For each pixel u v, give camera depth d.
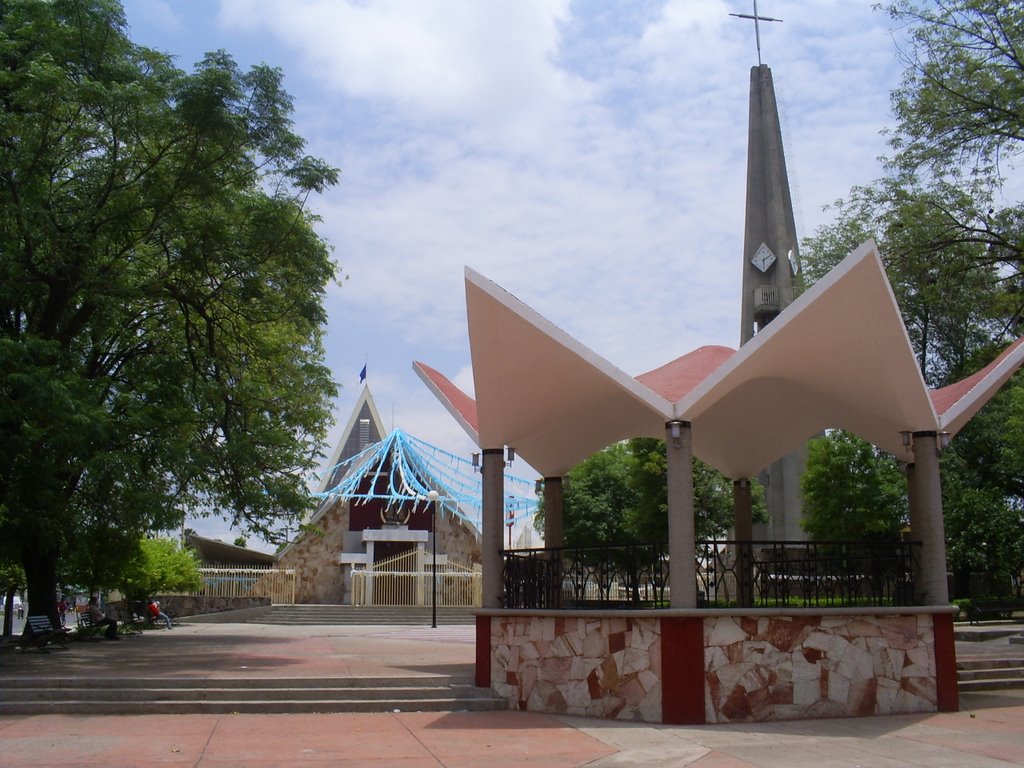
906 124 23.17
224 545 55.28
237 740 10.58
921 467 13.48
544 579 13.70
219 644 22.38
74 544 21.19
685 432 12.58
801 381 14.02
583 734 11.11
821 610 12.39
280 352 25.53
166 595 40.69
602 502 43.72
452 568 45.16
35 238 18.58
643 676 12.11
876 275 11.62
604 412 14.95
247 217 21.53
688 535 12.34
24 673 14.45
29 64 17.88
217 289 22.08
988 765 9.21
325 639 25.09
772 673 12.14
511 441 15.03
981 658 16.95
